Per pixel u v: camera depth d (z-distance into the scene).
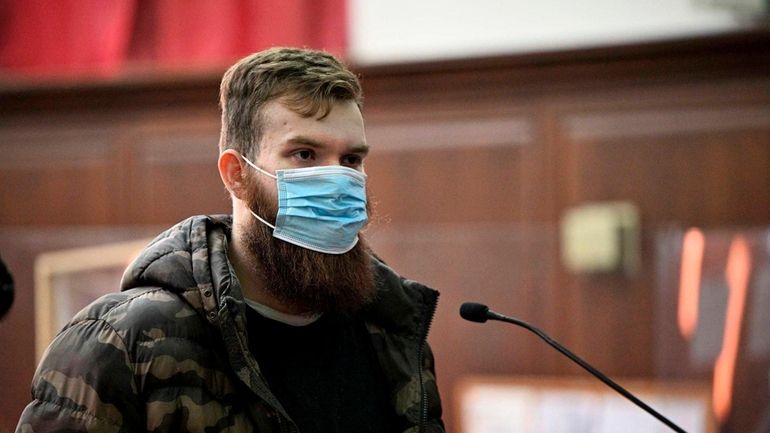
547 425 5.79
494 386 5.88
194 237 2.97
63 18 8.00
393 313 3.26
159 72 7.53
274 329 3.04
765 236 5.62
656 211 6.66
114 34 7.87
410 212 7.11
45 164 7.86
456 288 5.98
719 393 5.58
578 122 6.86
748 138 6.54
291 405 2.95
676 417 5.63
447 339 5.97
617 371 5.81
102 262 6.27
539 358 5.86
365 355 3.20
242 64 3.09
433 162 7.09
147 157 7.64
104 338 2.75
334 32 7.54
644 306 5.82
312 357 3.06
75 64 7.96
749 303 5.59
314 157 3.03
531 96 6.96
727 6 6.92
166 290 2.88
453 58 7.00
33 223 7.87
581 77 6.86
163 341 2.77
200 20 7.73
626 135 6.75
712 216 6.57
